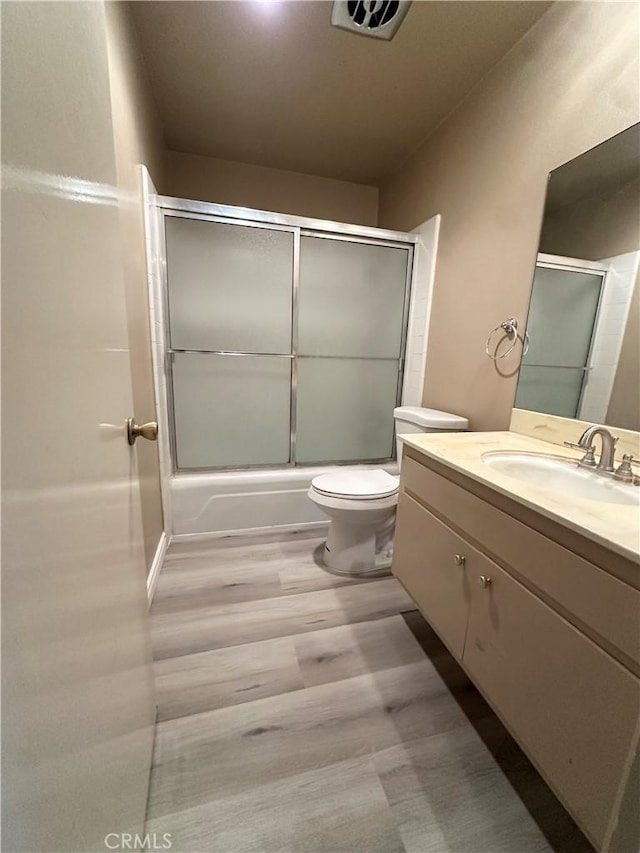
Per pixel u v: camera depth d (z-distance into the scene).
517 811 0.83
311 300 2.10
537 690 0.77
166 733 0.96
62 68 0.43
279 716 1.03
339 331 2.18
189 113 1.88
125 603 0.67
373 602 1.53
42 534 0.36
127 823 0.63
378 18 1.31
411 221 2.22
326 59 1.49
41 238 0.37
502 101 1.46
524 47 1.34
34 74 0.36
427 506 1.22
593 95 1.10
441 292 1.93
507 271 1.47
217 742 0.95
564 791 0.71
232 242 1.91
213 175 2.34
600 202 1.10
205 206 1.80
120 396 0.69
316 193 2.54
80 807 0.42
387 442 2.41
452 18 1.28
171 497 1.92
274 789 0.85
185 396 1.97
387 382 2.34
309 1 1.24
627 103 1.02
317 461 2.28
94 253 0.55
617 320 1.07
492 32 1.33
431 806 0.84
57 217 0.41
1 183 0.29
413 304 2.20
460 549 1.04
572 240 1.19
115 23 1.12
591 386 1.15
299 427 2.21
